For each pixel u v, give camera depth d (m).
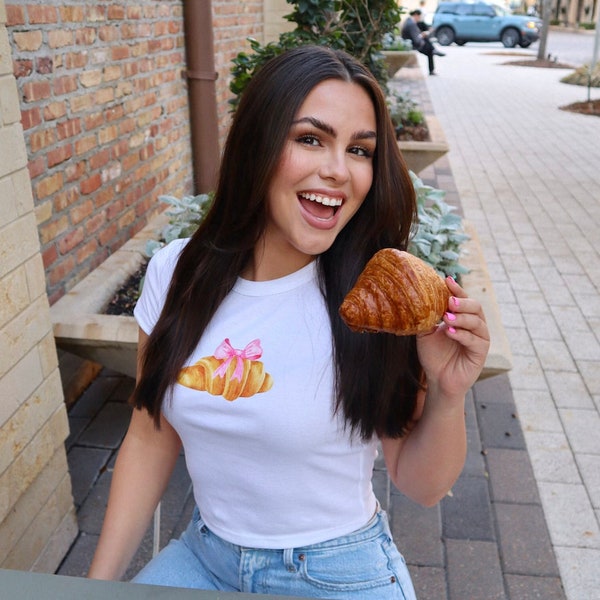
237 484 1.46
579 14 43.41
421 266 1.18
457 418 1.42
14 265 2.19
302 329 1.42
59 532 2.66
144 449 1.67
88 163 3.82
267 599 0.99
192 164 5.72
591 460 3.42
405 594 1.49
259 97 1.32
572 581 2.70
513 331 4.79
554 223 7.27
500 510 3.05
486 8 29.78
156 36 4.73
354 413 1.38
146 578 1.53
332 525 1.46
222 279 1.47
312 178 1.32
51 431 2.51
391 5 6.17
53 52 3.37
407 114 8.14
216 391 1.42
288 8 8.06
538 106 15.03
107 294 3.48
